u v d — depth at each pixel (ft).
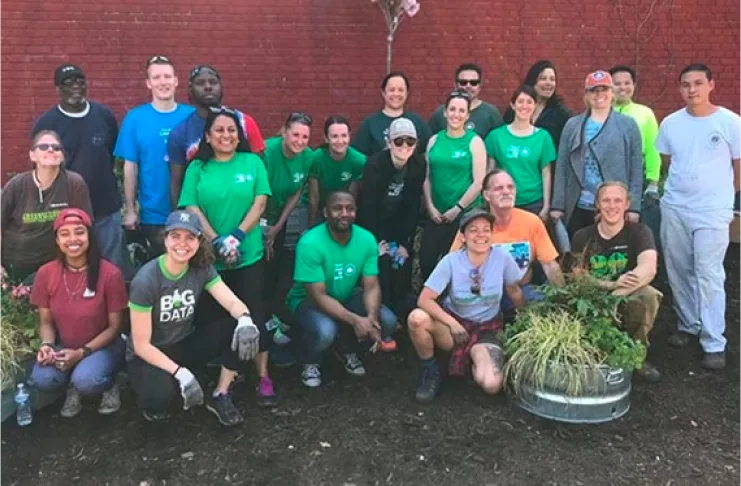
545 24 26.71
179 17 24.77
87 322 13.21
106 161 16.55
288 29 25.45
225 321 13.42
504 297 15.37
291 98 25.84
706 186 15.87
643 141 19.12
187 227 12.41
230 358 13.42
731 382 15.43
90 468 12.19
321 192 17.95
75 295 13.11
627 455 12.69
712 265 15.94
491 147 18.08
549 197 17.81
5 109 24.35
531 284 16.49
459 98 17.01
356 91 26.14
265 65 25.50
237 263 14.19
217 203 14.05
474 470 12.25
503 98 26.89
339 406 14.26
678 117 16.38
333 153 17.42
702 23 27.53
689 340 17.31
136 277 12.68
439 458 12.57
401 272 17.72
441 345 14.75
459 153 17.30
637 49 27.27
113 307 13.33
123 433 13.23
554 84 19.17
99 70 24.61
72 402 13.64
